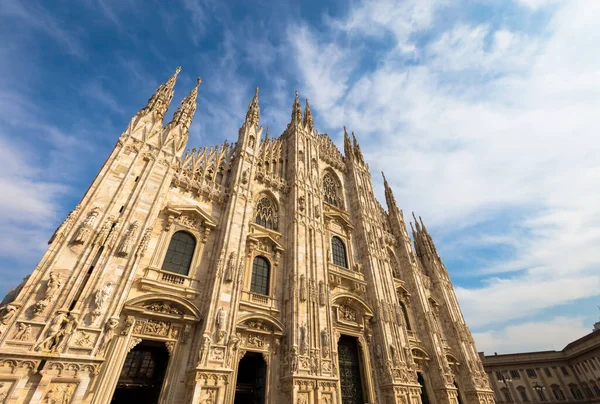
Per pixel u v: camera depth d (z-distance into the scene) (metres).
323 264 33.38
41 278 16.91
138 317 20.03
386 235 49.75
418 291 44.38
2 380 14.06
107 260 19.42
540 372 80.06
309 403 23.75
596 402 70.50
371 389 30.20
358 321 33.75
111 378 17.38
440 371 37.47
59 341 16.02
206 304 23.03
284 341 26.44
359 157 54.62
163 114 28.44
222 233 26.97
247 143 34.66
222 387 20.23
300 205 35.78
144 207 22.97
